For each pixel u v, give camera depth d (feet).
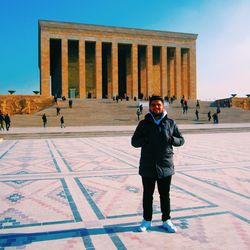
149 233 15.85
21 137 79.71
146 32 213.87
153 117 16.29
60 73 220.84
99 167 35.81
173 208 19.75
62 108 146.92
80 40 200.64
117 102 165.58
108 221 17.62
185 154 46.65
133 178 29.53
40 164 38.11
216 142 65.72
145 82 225.15
